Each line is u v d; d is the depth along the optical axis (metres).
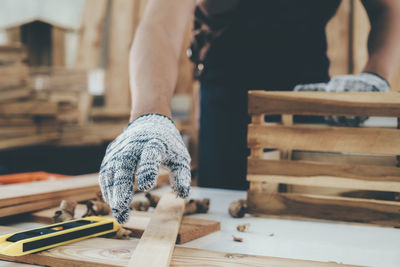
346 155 0.97
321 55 1.25
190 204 0.89
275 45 1.22
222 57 1.28
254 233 0.75
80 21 3.68
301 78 1.24
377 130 0.81
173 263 0.56
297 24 1.20
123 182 0.59
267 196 0.89
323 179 0.85
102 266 0.55
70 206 0.81
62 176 1.29
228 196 1.14
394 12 1.00
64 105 3.12
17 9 4.00
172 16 0.88
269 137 0.88
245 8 1.21
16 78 2.86
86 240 0.66
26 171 2.80
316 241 0.70
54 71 3.13
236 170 1.35
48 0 3.90
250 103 0.90
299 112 0.86
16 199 0.82
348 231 0.78
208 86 1.36
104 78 3.58
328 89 0.93
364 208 0.82
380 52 0.98
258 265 0.55
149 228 0.66
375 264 0.58
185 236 0.68
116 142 0.68
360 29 2.70
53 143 2.97
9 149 2.81
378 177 0.82
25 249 0.56
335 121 0.97
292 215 0.87
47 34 3.37
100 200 0.90
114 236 0.71
